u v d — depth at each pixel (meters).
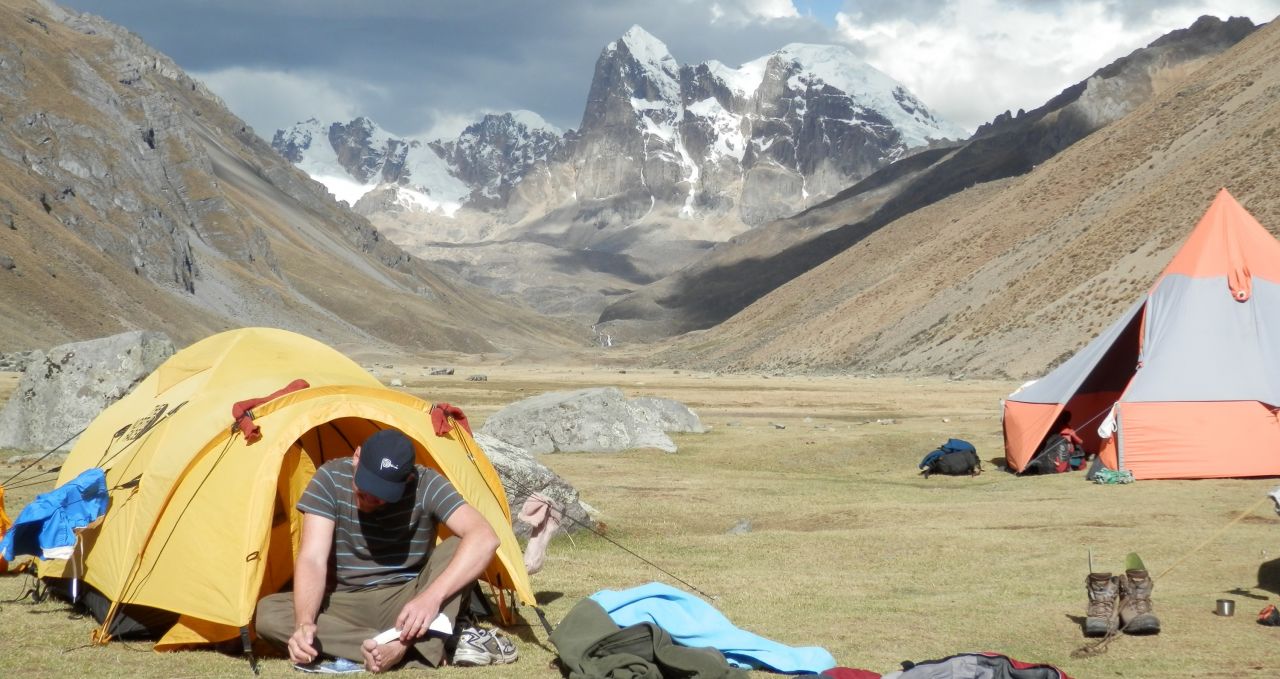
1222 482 22.00
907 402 62.12
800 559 13.96
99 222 183.88
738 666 8.34
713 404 60.09
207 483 9.29
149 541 9.33
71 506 10.05
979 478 25.09
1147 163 136.62
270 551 9.72
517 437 30.66
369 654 8.09
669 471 25.73
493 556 9.24
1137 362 26.23
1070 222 136.12
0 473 20.58
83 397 24.78
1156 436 23.16
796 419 46.94
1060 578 12.43
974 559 13.83
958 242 163.75
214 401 10.40
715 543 15.27
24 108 198.38
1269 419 23.14
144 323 160.50
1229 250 24.98
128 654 8.73
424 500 8.54
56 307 140.88
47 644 8.95
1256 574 12.30
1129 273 104.00
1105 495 20.58
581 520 15.87
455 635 8.55
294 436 9.34
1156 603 10.80
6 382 56.69
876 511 18.62
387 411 9.67
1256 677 8.12
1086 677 8.15
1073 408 27.98
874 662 8.58
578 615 8.65
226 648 8.95
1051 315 108.25
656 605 8.77
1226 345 23.95
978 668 7.45
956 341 120.94
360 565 8.48
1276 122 113.06
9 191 165.38
